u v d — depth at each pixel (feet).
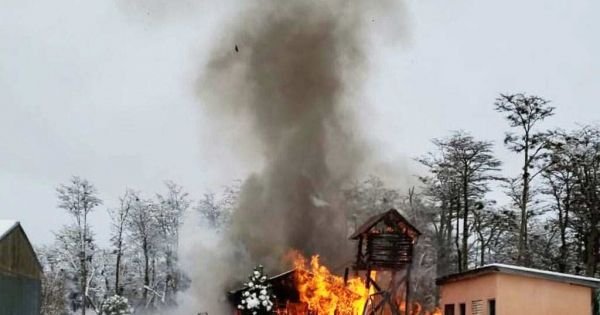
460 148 216.74
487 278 116.16
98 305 254.88
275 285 186.70
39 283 136.87
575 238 191.42
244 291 185.37
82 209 262.67
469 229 216.33
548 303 110.63
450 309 137.49
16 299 121.19
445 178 215.31
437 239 219.41
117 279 253.85
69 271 256.32
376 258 158.20
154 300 255.29
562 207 193.16
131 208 265.54
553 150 189.37
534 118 195.31
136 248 262.67
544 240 207.51
